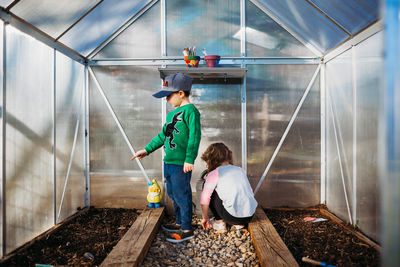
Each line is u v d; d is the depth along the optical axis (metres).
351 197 2.80
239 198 2.59
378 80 2.29
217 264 2.26
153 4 3.53
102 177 3.59
